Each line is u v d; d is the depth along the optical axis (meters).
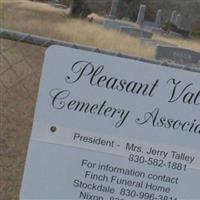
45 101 3.36
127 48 19.64
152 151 3.46
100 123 3.40
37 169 3.40
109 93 3.39
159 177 3.48
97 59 3.35
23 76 8.50
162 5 59.97
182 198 3.52
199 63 19.36
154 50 20.50
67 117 3.38
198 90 3.44
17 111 6.94
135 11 58.56
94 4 50.62
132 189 3.47
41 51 9.75
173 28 44.94
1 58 9.28
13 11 29.06
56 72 3.34
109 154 3.42
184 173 3.50
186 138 3.48
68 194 3.43
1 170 5.43
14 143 6.06
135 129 3.43
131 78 3.39
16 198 5.03
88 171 3.43
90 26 26.02
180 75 3.42
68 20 29.92
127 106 3.41
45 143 3.38
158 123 3.45
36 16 28.42
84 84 3.37
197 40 44.00
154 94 3.43
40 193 3.42
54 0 50.84
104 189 3.45
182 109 3.46
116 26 29.50
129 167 3.45
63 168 3.41
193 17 60.41
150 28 40.72
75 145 3.40
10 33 3.85
